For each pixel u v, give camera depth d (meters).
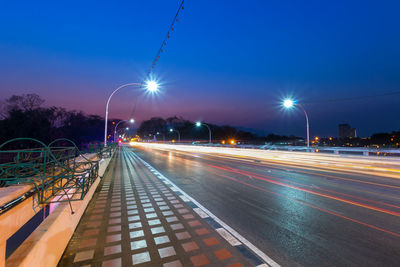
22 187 3.53
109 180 9.57
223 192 7.23
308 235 3.90
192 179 9.73
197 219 4.70
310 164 15.95
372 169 12.91
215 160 19.61
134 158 22.08
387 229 4.18
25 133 40.59
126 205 5.77
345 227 4.27
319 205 5.74
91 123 71.12
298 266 2.92
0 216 2.69
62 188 4.17
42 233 2.65
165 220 4.64
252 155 25.53
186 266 2.91
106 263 2.98
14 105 41.09
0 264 2.70
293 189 7.64
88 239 3.72
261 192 7.21
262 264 2.96
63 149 5.75
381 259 3.11
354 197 6.54
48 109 50.72
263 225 4.36
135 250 3.34
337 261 3.05
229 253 3.26
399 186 8.12
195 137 100.50
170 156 24.98
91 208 5.49
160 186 8.23
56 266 2.90
